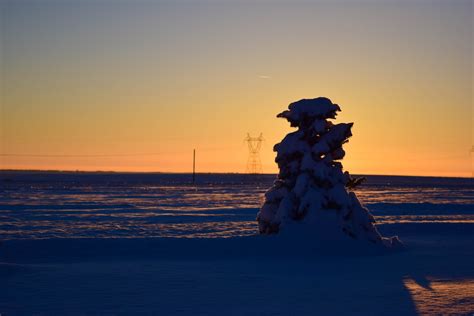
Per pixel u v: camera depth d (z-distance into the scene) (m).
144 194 88.62
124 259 20.52
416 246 24.55
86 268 18.20
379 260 20.30
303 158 24.08
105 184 150.50
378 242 23.36
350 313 11.92
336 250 21.84
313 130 24.16
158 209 52.97
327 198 23.62
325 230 22.81
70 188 113.88
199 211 50.31
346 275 16.95
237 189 118.25
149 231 32.34
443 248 23.84
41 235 30.05
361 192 109.94
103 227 34.78
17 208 52.66
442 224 32.78
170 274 17.06
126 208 54.03
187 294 13.98
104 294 13.95
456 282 15.66
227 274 17.09
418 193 106.75
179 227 34.84
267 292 14.26
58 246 23.11
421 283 15.52
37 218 41.59
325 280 16.05
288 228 23.14
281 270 17.92
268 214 24.58
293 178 24.50
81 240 24.45
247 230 33.06
